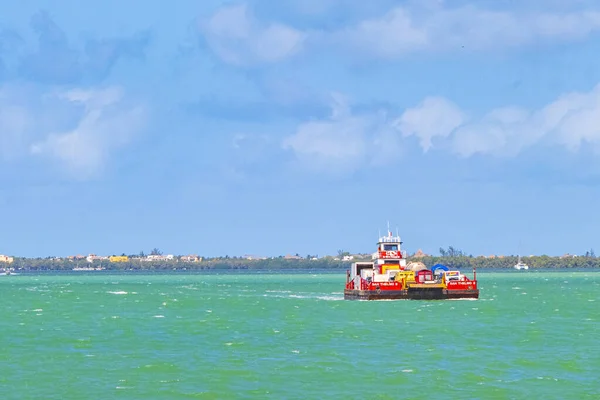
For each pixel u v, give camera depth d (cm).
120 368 14450
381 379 13212
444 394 12056
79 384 12988
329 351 16450
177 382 13088
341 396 11962
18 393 12319
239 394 12144
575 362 14788
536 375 13500
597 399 11725
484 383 12838
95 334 19975
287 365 14638
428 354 15938
